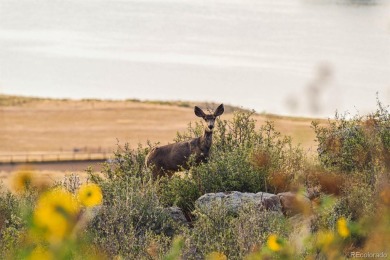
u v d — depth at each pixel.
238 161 54.41
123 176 58.16
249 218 38.19
